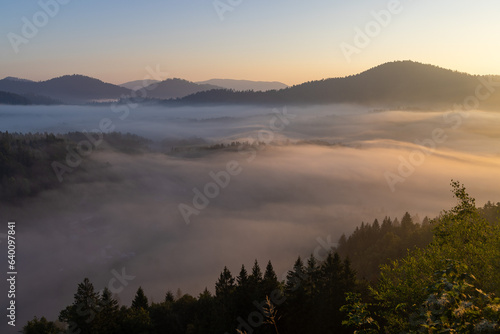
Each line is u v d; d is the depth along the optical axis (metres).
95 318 45.22
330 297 42.56
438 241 19.14
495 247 16.52
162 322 52.47
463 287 6.80
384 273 19.86
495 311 6.42
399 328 16.48
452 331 6.43
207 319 47.38
